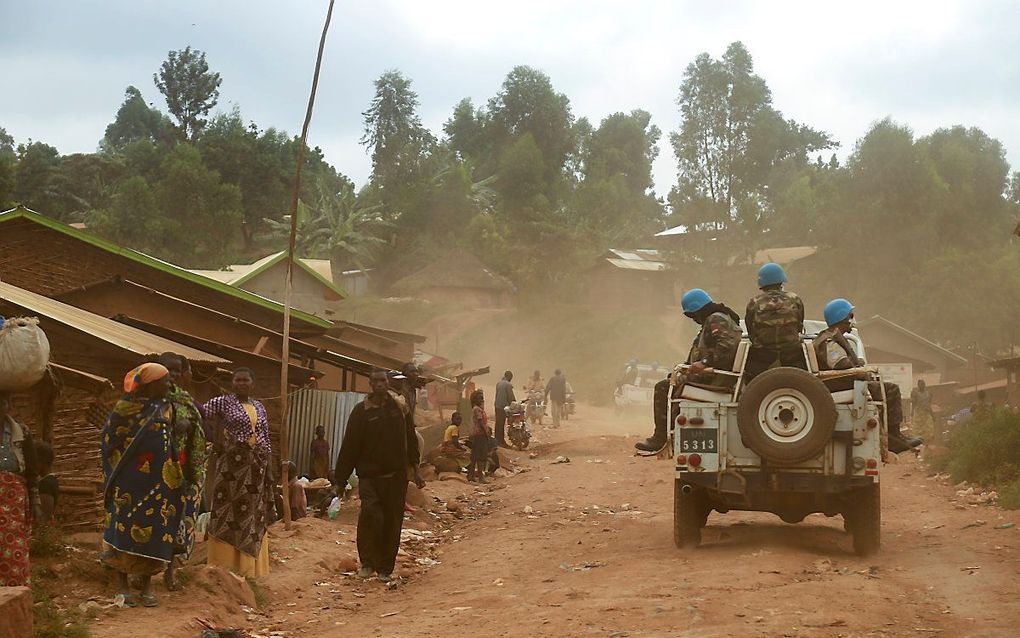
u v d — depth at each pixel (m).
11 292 15.23
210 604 7.74
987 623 6.48
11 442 7.01
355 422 9.68
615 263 81.19
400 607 8.30
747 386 9.40
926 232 66.62
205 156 88.88
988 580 8.00
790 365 10.00
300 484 13.77
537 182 105.44
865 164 68.69
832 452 9.43
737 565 8.85
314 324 25.98
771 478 9.54
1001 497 13.65
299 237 85.06
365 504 9.62
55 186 88.62
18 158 88.88
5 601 5.57
